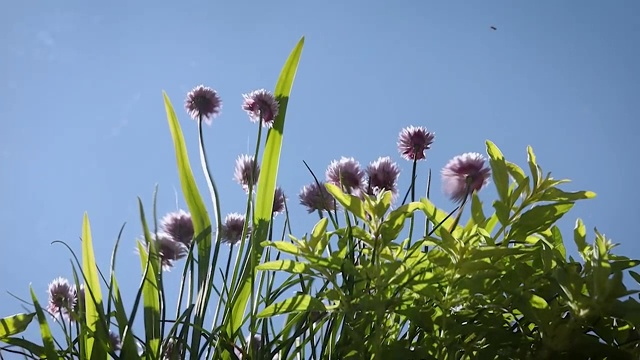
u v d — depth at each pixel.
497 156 0.86
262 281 0.92
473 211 0.82
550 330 0.78
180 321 0.87
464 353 0.84
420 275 0.83
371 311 0.84
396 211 0.84
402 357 0.79
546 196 0.84
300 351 0.89
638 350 0.81
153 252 0.94
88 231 0.94
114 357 0.84
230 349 0.87
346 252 0.90
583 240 0.84
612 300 0.76
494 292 0.83
